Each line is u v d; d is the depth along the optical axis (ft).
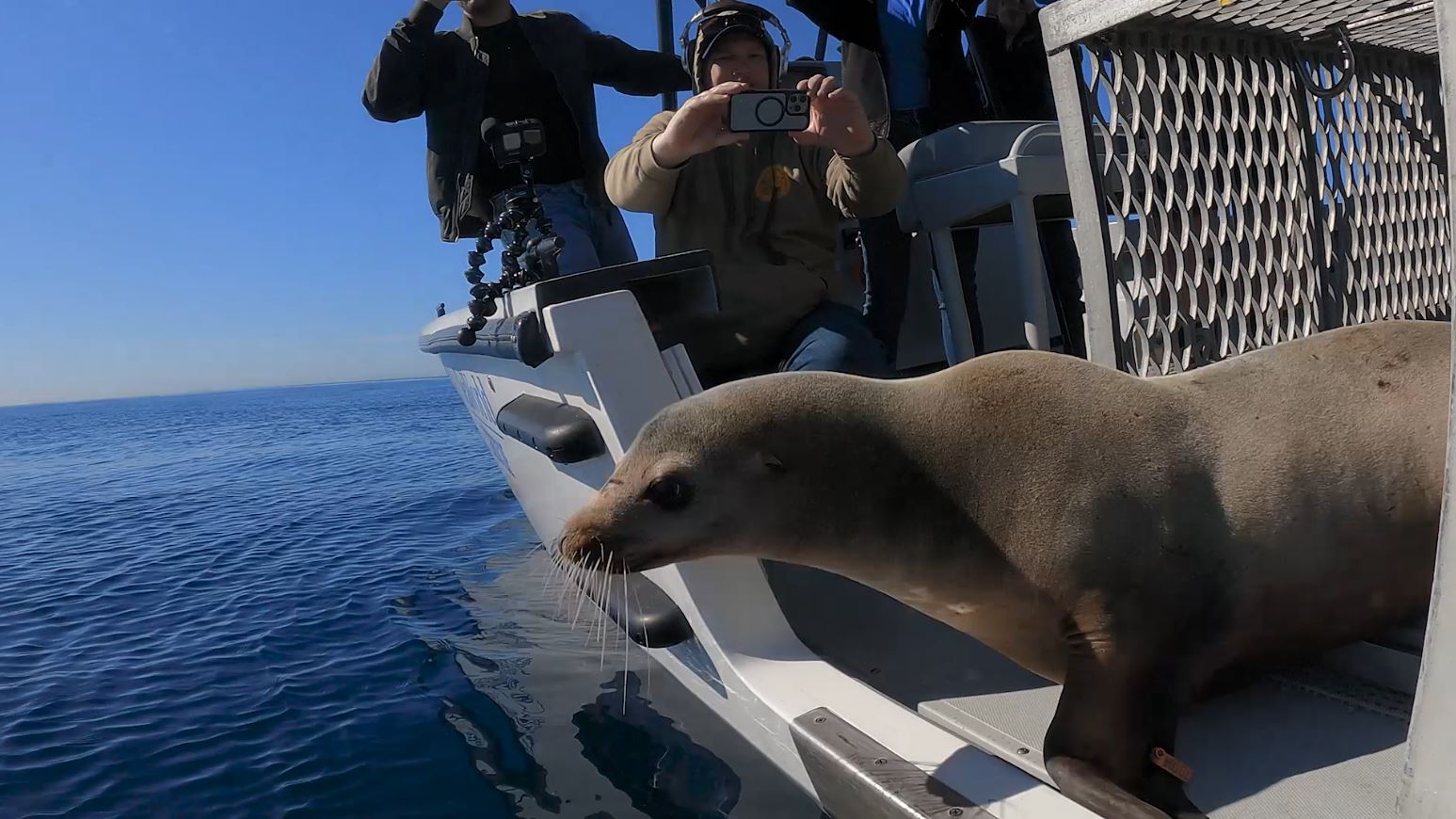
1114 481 7.37
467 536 27.35
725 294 12.39
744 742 10.12
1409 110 11.64
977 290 17.43
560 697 13.01
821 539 8.02
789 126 11.07
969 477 7.66
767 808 8.86
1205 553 7.32
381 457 56.70
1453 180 4.39
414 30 14.84
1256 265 9.91
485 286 12.66
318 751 12.07
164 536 30.71
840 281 13.39
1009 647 8.05
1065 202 14.92
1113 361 9.34
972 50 17.43
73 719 13.84
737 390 8.27
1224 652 7.57
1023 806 6.47
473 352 15.46
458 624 17.57
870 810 7.32
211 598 21.39
